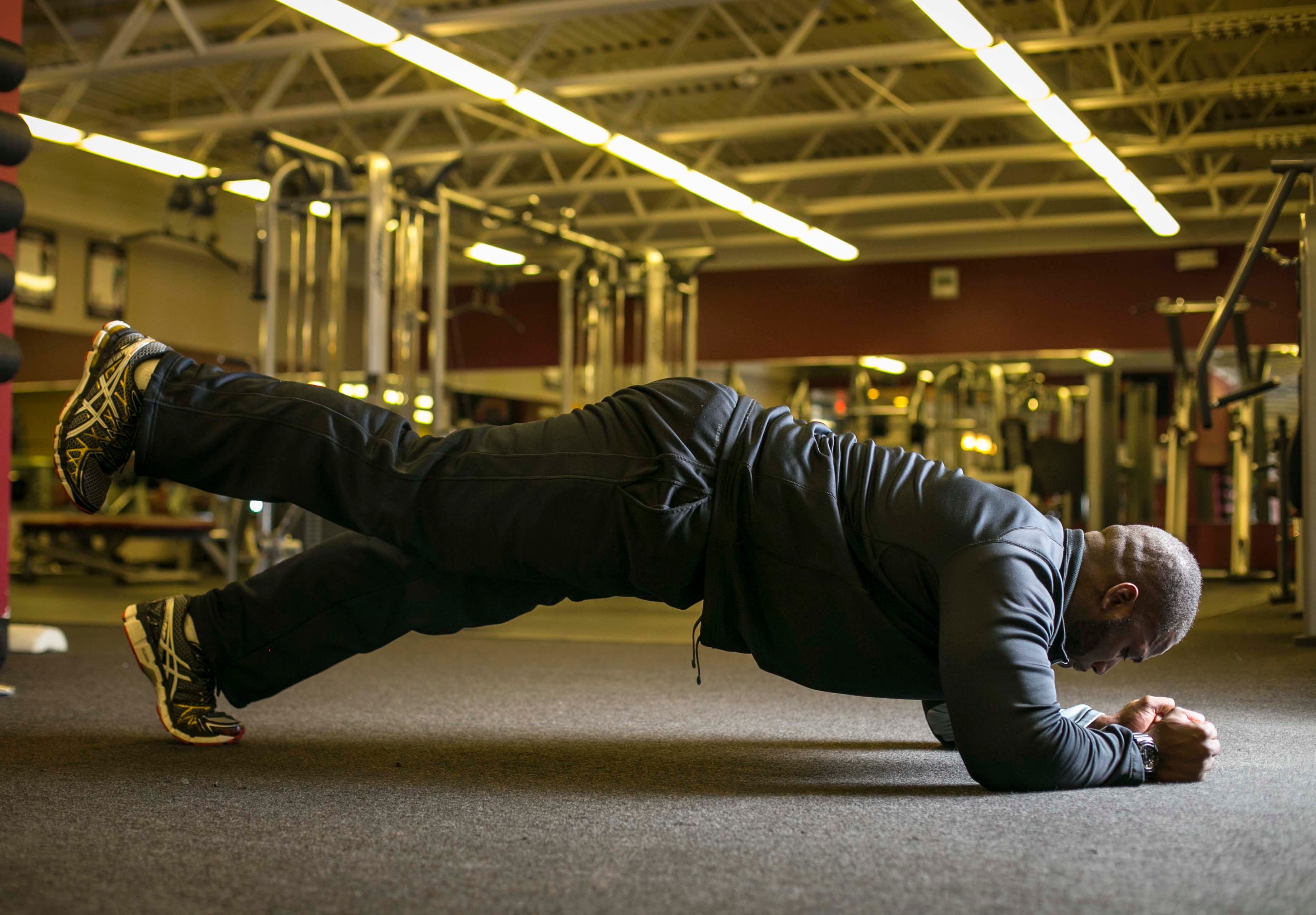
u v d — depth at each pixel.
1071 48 6.74
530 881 1.18
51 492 11.05
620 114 7.64
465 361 12.34
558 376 11.80
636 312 7.98
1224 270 10.20
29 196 9.41
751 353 11.53
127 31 6.63
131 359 1.67
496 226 6.67
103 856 1.28
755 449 1.65
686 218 10.32
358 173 5.80
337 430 1.65
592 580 1.66
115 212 10.08
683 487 1.61
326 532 5.16
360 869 1.23
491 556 1.64
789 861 1.25
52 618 5.11
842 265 11.29
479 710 2.46
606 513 1.62
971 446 10.04
